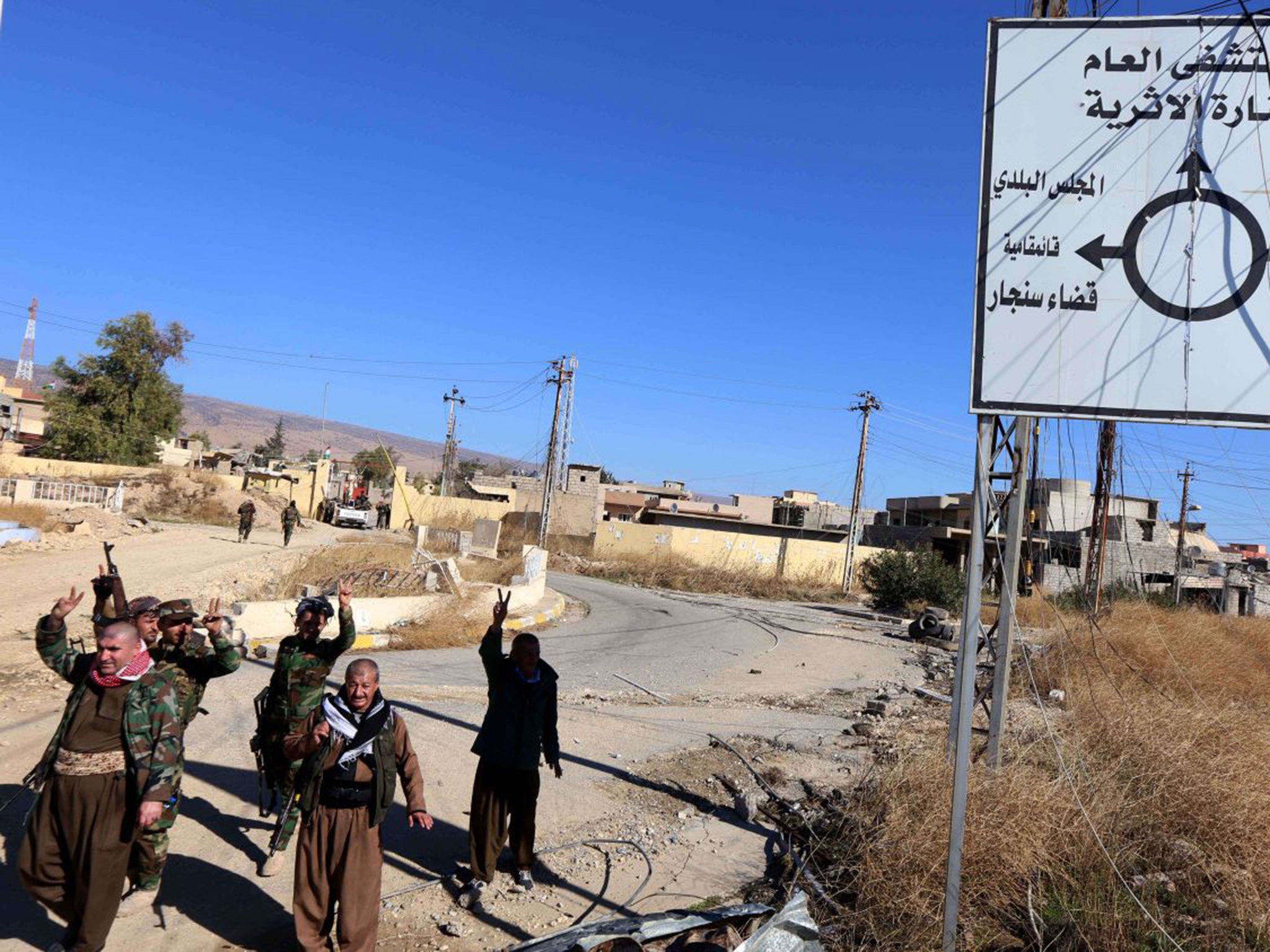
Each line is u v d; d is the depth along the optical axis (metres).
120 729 4.08
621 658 16.38
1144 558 46.16
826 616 29.12
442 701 10.66
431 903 5.23
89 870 4.00
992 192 4.98
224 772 7.18
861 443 43.25
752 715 11.61
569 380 41.41
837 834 6.59
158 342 60.50
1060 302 4.86
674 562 44.28
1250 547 74.38
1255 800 6.58
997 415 4.86
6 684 9.46
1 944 4.28
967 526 59.84
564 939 4.06
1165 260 4.79
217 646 5.25
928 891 5.21
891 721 11.52
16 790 6.24
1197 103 4.84
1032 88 5.01
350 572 20.39
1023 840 5.68
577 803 7.36
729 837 6.79
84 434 57.38
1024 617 24.09
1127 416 4.75
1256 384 4.65
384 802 4.29
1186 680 13.38
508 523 57.00
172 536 32.69
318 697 5.73
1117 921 5.06
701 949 3.98
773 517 70.12
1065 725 9.35
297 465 82.44
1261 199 4.74
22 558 21.70
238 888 5.16
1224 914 5.50
